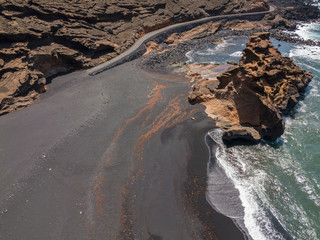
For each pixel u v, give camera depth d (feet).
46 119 139.44
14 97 150.61
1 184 99.86
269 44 152.97
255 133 126.00
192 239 83.10
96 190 99.45
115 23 259.39
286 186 102.78
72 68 202.28
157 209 92.63
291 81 156.35
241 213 91.71
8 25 175.11
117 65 213.66
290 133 132.87
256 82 128.67
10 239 82.48
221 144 125.39
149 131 133.18
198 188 101.55
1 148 117.70
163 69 213.25
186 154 118.73
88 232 84.74
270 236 84.07
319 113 147.95
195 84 175.32
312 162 114.21
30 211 90.84
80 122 136.98
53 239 82.48
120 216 90.07
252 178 106.63
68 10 220.23
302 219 89.40
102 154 116.88
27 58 169.89
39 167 108.68
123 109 151.12
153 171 108.88
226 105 144.46
